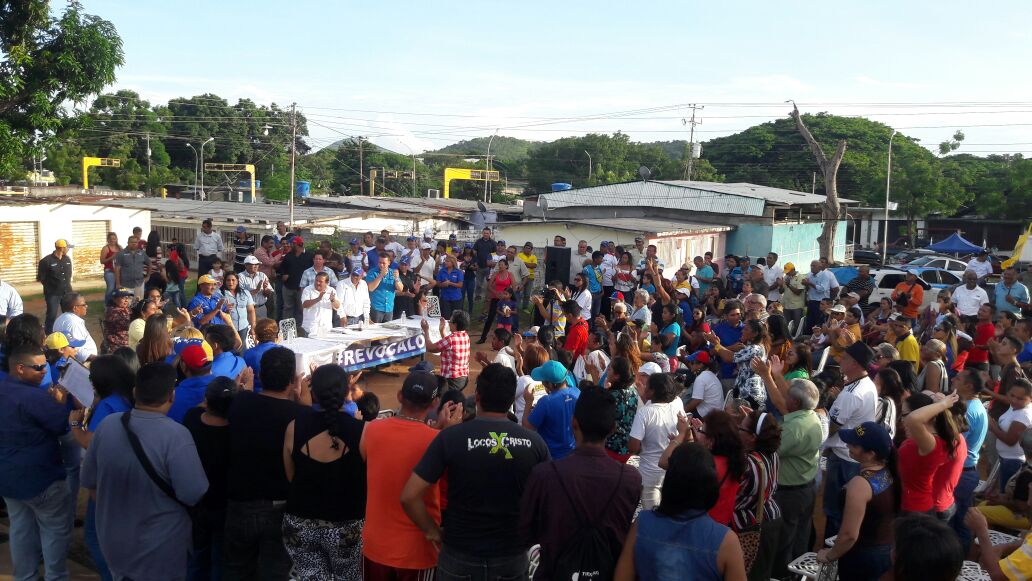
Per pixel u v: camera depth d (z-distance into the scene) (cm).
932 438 494
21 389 532
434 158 11125
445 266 1686
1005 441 714
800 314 1756
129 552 452
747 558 471
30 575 560
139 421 453
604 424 391
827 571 497
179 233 3131
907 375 719
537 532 389
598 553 380
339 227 3127
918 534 329
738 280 1933
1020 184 5428
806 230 3616
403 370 1446
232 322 1210
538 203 3666
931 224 5947
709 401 808
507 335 962
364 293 1398
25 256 2502
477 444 403
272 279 1680
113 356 541
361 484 451
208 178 7394
